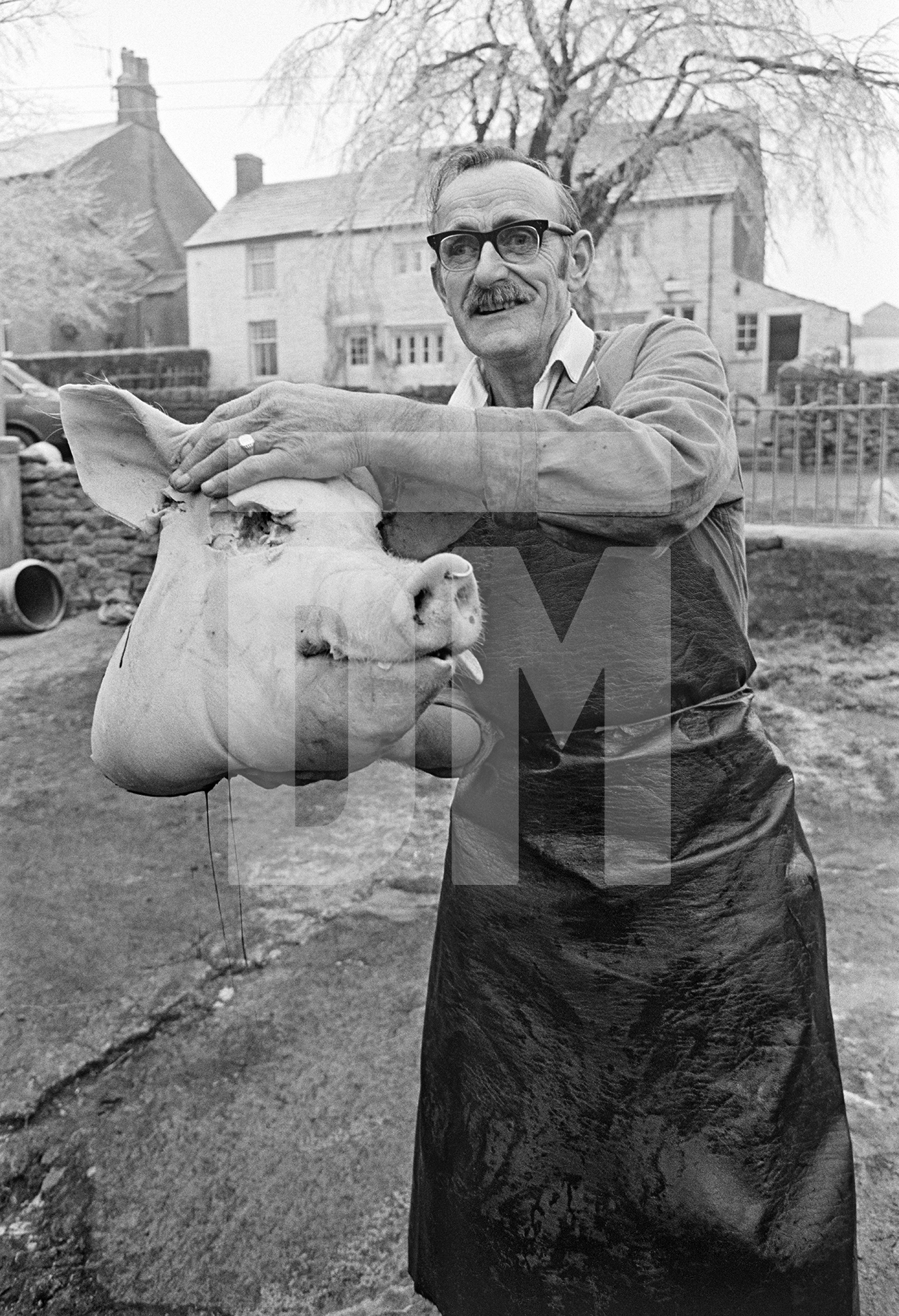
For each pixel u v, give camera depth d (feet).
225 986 10.98
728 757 4.30
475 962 4.44
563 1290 4.21
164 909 12.55
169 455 3.78
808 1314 4.09
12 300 54.29
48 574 26.00
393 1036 10.00
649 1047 4.09
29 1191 8.39
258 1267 7.43
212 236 79.61
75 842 14.49
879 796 15.17
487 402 4.63
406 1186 8.10
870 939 11.30
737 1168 4.01
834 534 20.22
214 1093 9.36
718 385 4.12
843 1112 4.35
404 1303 6.95
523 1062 4.27
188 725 3.52
